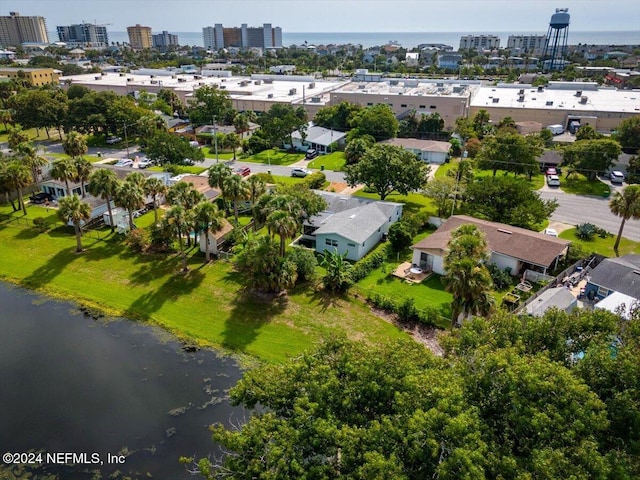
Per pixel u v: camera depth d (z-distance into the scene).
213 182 53.50
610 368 19.75
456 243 32.97
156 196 56.53
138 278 43.97
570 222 57.16
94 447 26.47
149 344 35.31
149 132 89.25
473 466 15.84
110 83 146.75
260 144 92.19
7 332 36.62
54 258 47.62
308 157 87.69
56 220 56.47
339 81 155.88
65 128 99.00
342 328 36.62
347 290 41.28
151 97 126.56
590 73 190.75
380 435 18.27
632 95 115.75
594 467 16.23
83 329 37.06
